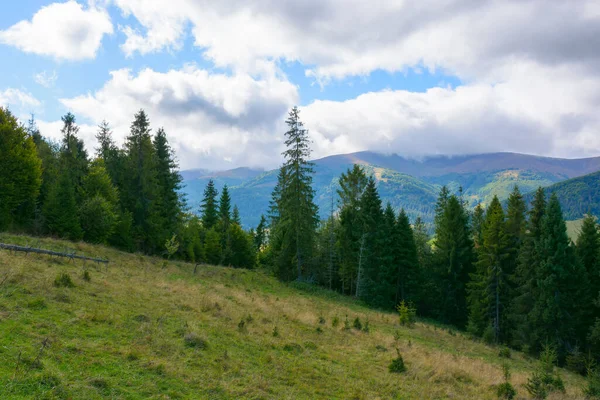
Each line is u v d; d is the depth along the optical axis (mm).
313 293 39406
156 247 45531
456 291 47969
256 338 14312
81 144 50938
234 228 67438
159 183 46906
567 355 29641
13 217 34281
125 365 8961
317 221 43875
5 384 6699
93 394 7234
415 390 11992
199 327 13703
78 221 35438
